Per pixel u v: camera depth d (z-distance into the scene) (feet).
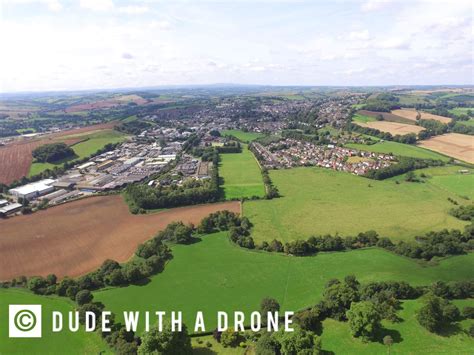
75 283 404.98
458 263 457.68
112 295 396.98
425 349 293.02
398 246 490.90
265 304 351.05
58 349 311.06
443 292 364.38
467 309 328.29
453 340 301.84
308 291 400.26
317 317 336.49
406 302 357.41
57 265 473.26
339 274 437.17
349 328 322.14
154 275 440.86
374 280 419.54
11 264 476.54
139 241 541.75
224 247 518.78
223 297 391.65
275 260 476.54
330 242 499.92
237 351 306.76
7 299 390.21
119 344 301.22
